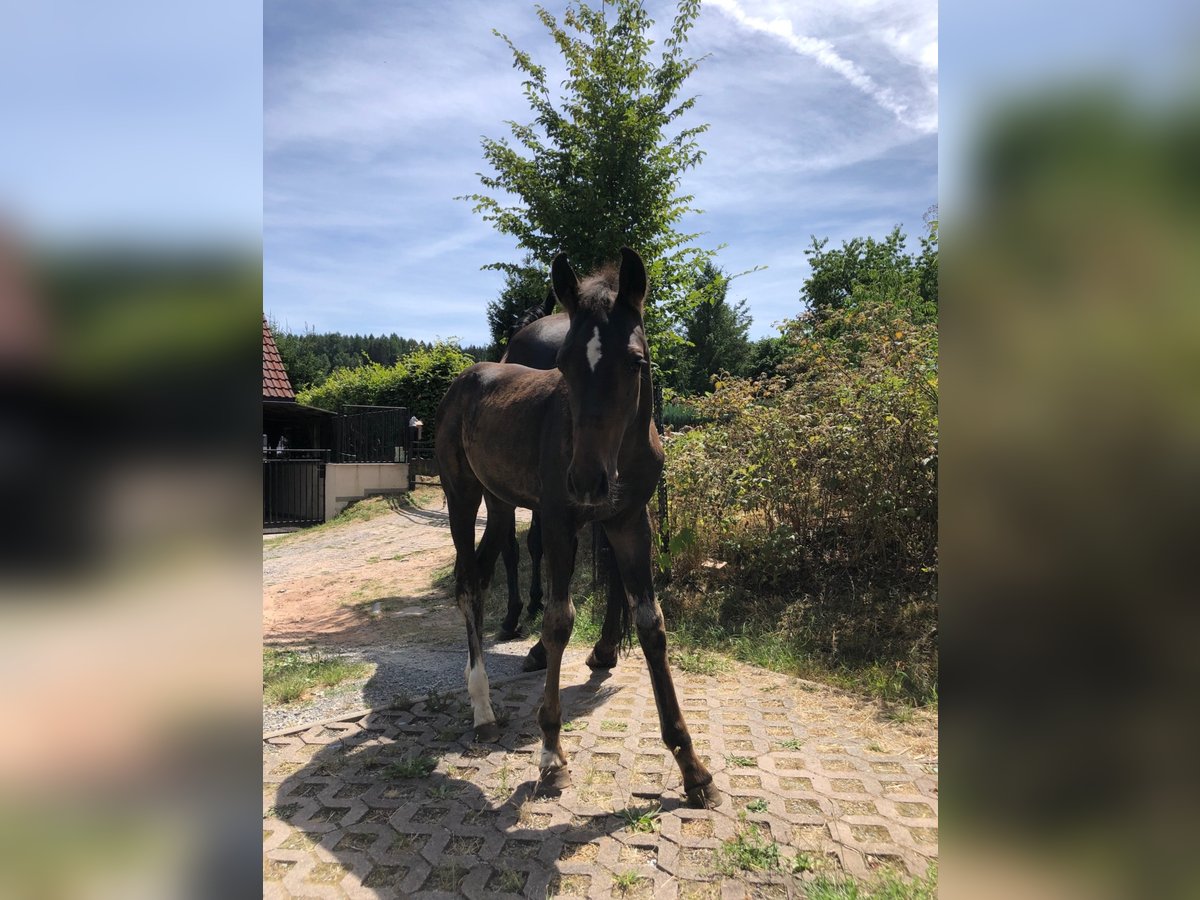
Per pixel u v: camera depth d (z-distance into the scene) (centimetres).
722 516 572
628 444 281
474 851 248
